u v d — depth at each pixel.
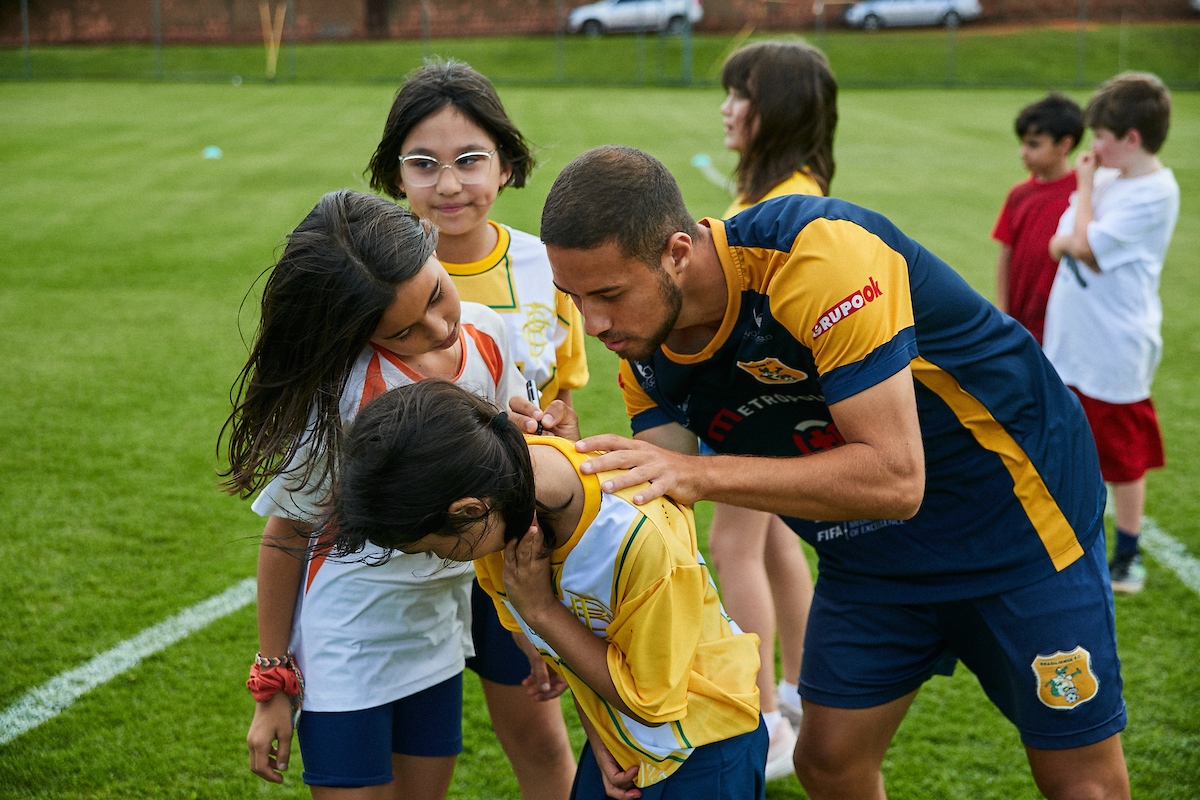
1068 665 2.02
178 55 27.95
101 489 4.39
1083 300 3.70
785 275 1.81
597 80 25.03
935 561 2.08
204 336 6.49
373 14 30.69
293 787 2.68
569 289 1.74
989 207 10.78
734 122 2.98
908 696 2.21
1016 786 2.69
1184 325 6.83
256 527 4.09
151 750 2.79
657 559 1.69
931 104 21.16
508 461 1.60
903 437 1.78
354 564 1.96
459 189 2.32
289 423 1.86
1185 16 28.48
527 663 2.34
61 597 3.54
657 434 2.25
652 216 1.69
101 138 15.44
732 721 1.86
